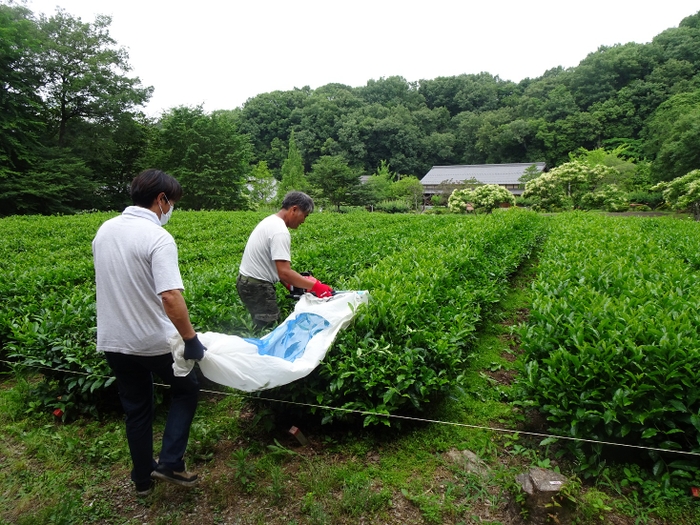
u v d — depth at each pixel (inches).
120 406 149.8
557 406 122.7
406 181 1972.2
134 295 101.6
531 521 101.5
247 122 3176.7
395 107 3307.1
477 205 1257.4
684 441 115.1
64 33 1195.9
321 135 3075.8
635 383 114.0
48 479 116.7
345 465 122.6
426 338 147.9
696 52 2628.0
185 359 104.0
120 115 1289.4
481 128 2886.3
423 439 134.0
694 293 185.6
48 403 147.6
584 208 1183.6
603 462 115.1
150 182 107.7
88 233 517.3
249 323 172.4
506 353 207.9
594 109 2628.0
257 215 826.8
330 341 132.2
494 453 128.1
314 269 256.2
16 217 687.7
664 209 1375.5
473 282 251.6
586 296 176.2
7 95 1008.2
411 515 105.6
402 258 255.9
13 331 159.8
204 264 342.3
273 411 137.2
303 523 102.4
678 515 102.5
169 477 107.1
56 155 1151.0
